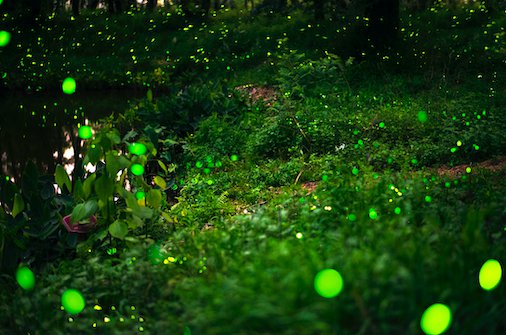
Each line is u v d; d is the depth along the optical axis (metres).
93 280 4.51
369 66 15.10
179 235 4.82
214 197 7.60
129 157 5.96
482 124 9.14
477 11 20.70
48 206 5.71
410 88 13.45
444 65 14.23
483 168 7.05
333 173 6.91
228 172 8.97
